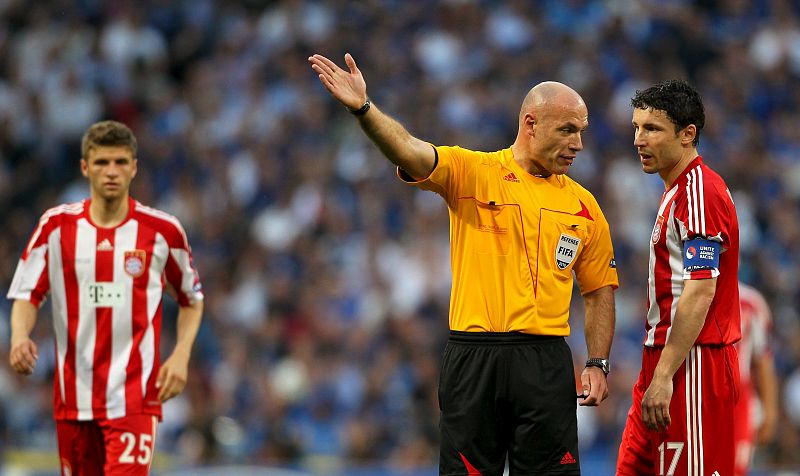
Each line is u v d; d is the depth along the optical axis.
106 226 23.28
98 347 23.05
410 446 41.72
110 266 23.16
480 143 56.00
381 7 64.44
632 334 47.19
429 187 20.36
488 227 20.28
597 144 56.19
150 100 65.06
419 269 49.88
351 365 46.06
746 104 60.50
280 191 56.59
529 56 60.50
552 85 20.31
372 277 50.78
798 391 45.38
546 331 20.27
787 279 51.44
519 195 20.33
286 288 50.75
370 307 49.78
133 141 23.28
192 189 58.22
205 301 51.94
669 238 20.52
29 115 63.50
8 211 60.59
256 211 56.50
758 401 30.14
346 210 54.88
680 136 20.47
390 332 47.12
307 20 64.62
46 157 62.34
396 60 61.81
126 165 23.06
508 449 20.53
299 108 60.50
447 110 57.91
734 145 57.59
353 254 52.72
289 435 41.91
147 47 66.44
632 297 48.78
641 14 63.47
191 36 67.19
